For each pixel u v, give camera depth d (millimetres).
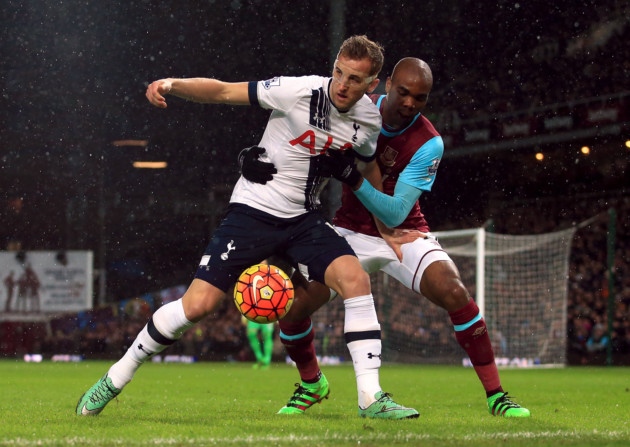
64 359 23047
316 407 5551
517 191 27219
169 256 30906
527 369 15734
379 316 19562
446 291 4828
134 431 3814
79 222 29922
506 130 22438
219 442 3404
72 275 23031
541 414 5129
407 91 4668
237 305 4379
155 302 25891
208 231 30859
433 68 23625
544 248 17766
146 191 30438
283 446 3316
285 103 4340
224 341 23859
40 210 29578
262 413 5016
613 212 19375
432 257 4914
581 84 22094
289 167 4418
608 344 18625
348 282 4379
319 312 20500
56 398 6648
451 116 23734
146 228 30688
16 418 4441
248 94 4383
